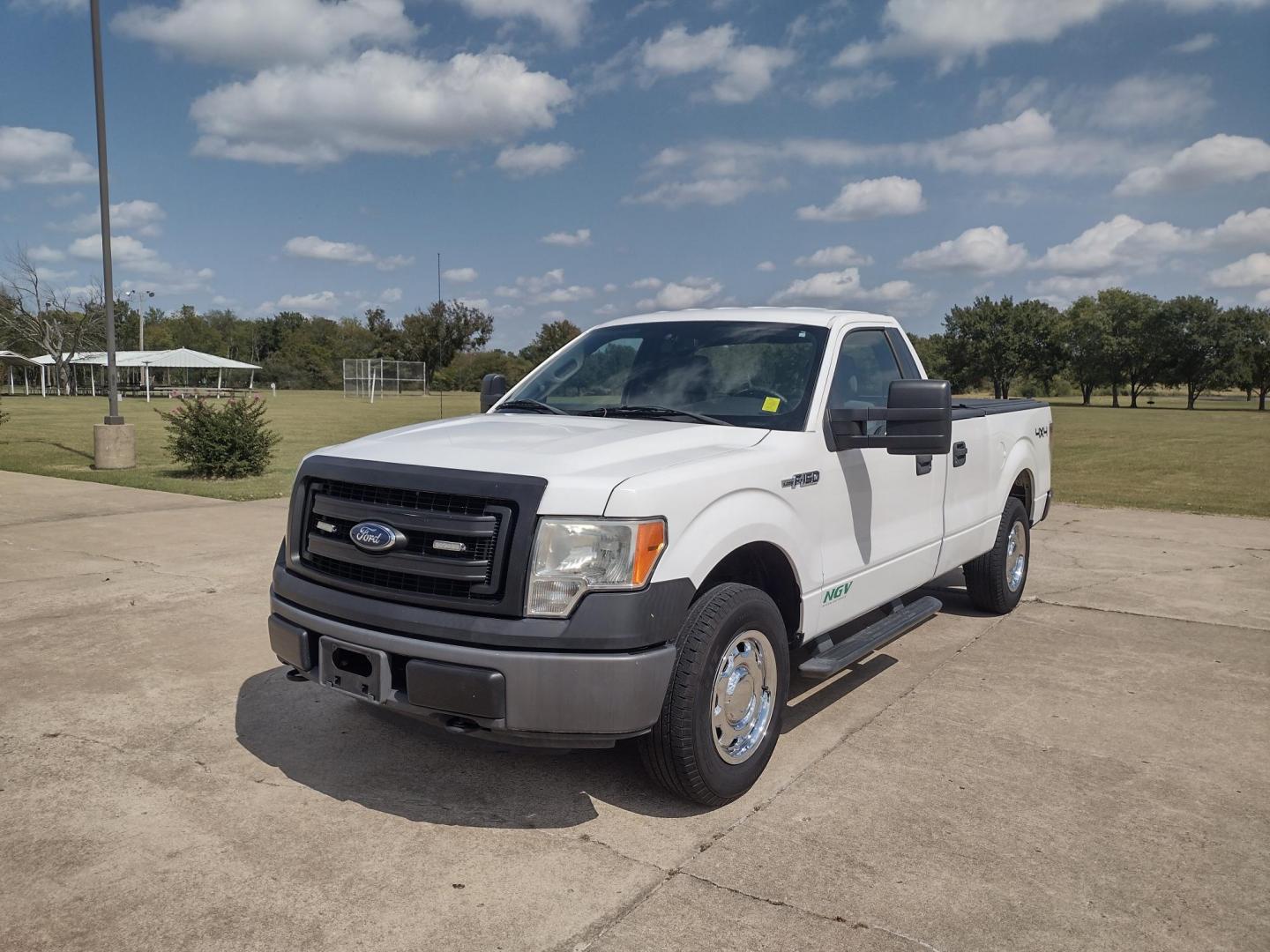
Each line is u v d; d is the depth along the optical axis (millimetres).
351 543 3678
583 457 3617
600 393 4910
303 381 100625
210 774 4055
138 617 6500
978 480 6152
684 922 2979
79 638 5996
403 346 101625
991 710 4898
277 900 3092
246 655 5680
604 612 3303
